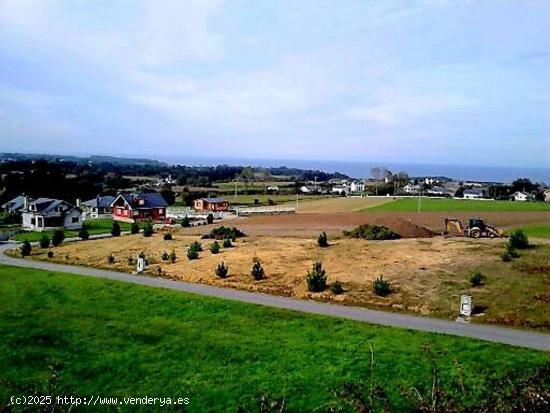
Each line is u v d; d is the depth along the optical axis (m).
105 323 27.50
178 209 108.69
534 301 27.64
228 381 20.34
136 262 43.88
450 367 20.50
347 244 45.97
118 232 65.00
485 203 95.81
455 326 25.44
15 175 121.50
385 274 34.66
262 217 78.44
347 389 10.96
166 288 34.12
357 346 23.09
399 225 52.78
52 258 49.12
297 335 24.92
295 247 46.28
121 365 22.02
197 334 25.48
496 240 44.66
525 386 8.66
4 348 23.78
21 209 95.69
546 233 53.12
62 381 20.42
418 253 40.03
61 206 81.12
